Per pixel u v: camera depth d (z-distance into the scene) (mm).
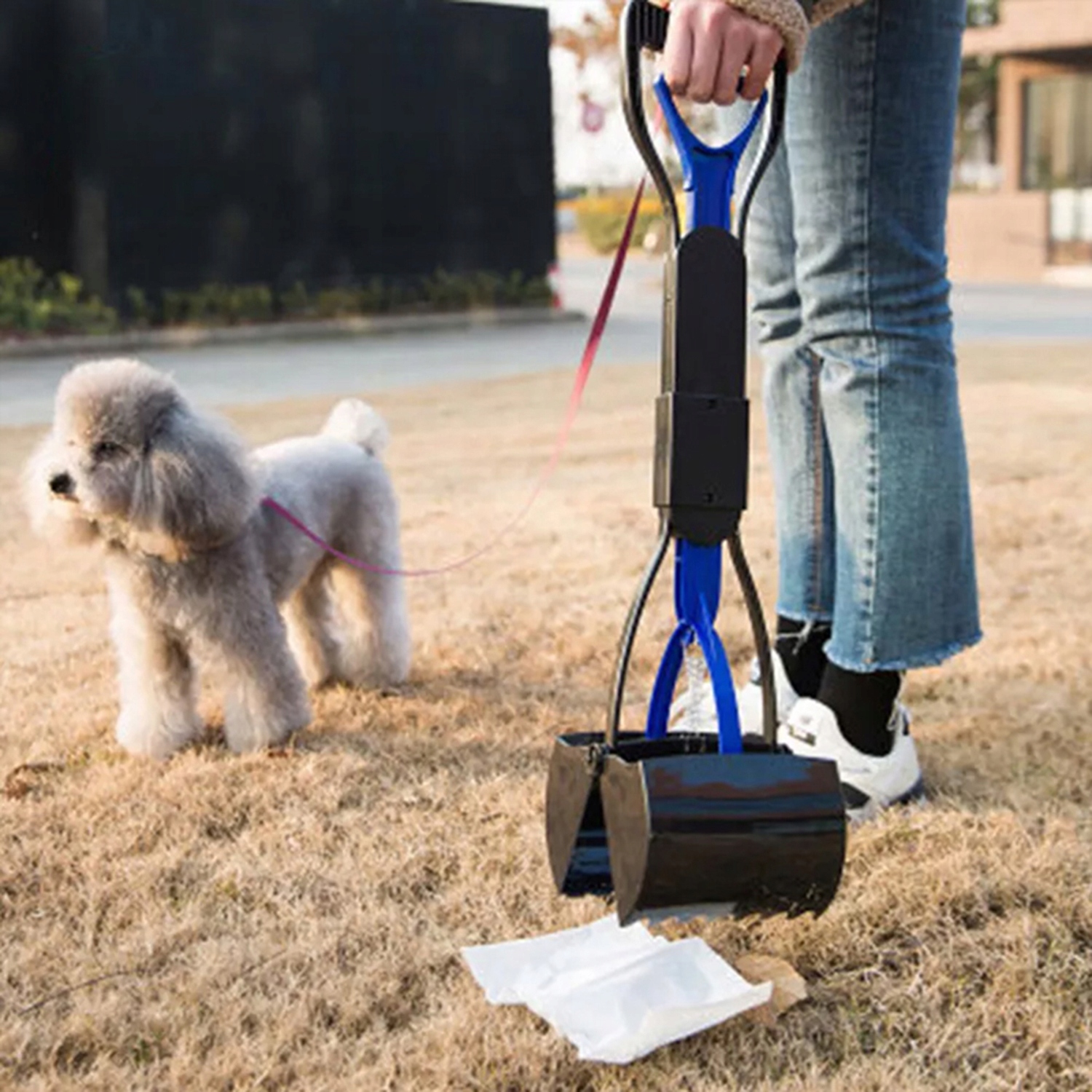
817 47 2354
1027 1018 1935
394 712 3275
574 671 3578
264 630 3064
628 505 5711
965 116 33188
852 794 2576
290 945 2121
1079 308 17953
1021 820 2564
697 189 1659
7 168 14414
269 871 2385
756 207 2705
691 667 2029
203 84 15141
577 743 1831
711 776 1628
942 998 2000
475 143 17641
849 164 2391
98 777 2836
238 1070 1802
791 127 2445
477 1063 1821
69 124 14641
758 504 5574
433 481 6305
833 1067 1846
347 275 16734
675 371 1633
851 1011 1975
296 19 15773
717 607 1703
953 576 2537
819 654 2828
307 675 3615
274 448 3492
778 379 2771
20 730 3129
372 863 2406
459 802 2688
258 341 15398
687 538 1658
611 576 4539
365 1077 1787
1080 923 2168
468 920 2223
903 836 2484
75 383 2924
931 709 3232
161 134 14891
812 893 1674
